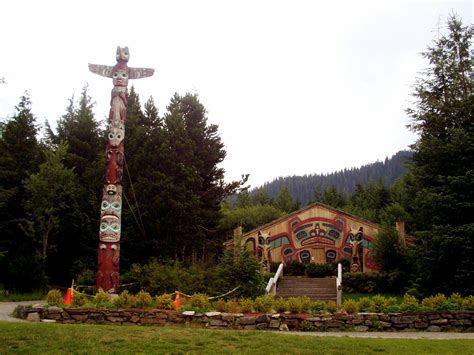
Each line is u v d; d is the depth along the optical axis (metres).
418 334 13.49
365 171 171.38
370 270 31.39
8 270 25.48
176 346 10.04
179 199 31.33
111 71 22.28
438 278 22.48
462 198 22.11
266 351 9.73
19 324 12.18
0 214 30.91
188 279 22.64
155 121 38.50
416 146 25.00
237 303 16.03
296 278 29.08
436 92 26.42
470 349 10.25
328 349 10.04
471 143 22.39
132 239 31.31
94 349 9.49
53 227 30.11
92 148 37.19
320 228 33.28
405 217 40.62
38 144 36.09
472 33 25.92
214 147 37.59
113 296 18.34
